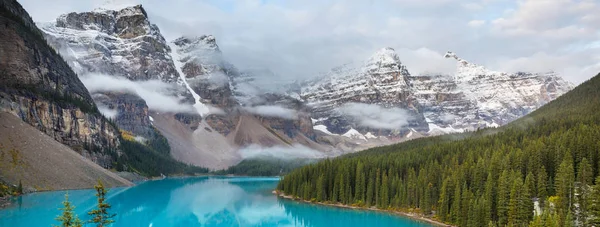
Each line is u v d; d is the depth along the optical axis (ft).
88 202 526.98
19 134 628.28
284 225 496.64
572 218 342.23
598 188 340.18
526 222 364.99
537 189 414.41
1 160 563.48
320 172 655.35
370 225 470.80
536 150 463.01
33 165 597.52
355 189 598.75
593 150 441.27
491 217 405.80
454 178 469.98
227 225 498.69
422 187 515.09
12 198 515.91
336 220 509.76
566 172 387.75
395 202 545.44
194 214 562.25
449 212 461.78
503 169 450.71
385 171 583.99
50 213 445.78
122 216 507.71
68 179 631.15
